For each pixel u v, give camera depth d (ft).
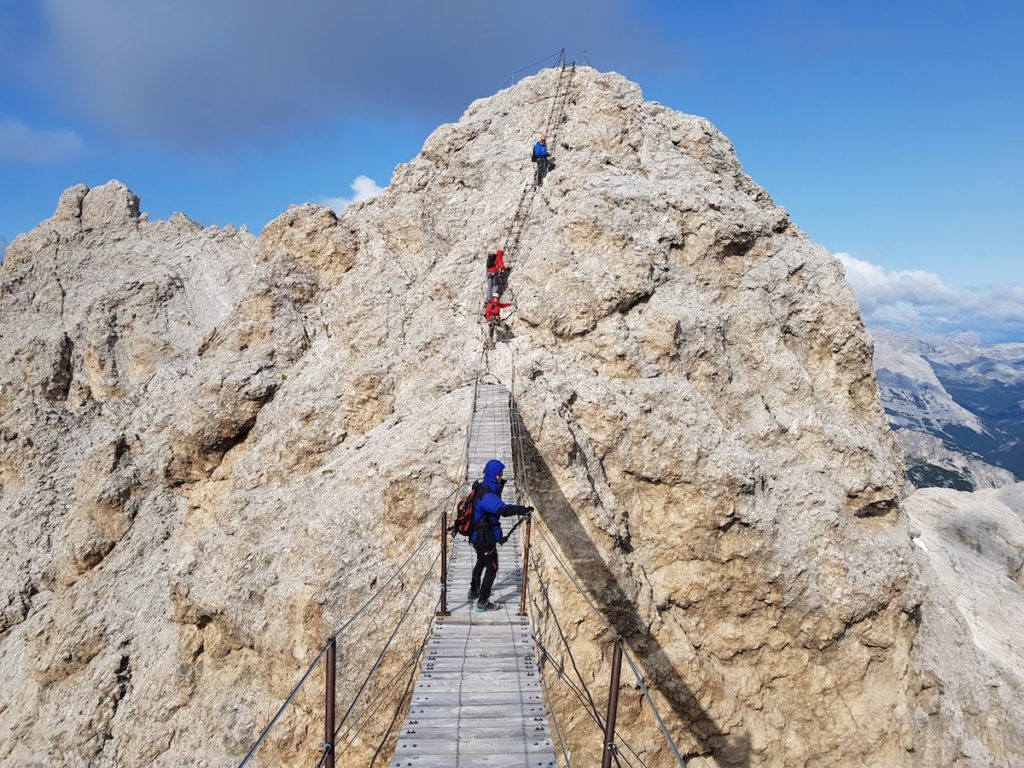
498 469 40.91
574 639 59.11
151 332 120.78
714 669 68.13
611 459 71.56
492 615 38.86
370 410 80.53
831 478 79.25
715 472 69.46
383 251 102.42
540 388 70.85
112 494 90.74
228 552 71.72
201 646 72.59
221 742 64.39
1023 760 71.10
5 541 95.45
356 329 90.12
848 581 69.46
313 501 69.46
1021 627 111.86
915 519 141.90
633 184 89.97
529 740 27.45
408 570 58.18
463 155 109.81
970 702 73.87
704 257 87.61
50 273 139.95
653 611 64.69
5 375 118.11
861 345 88.17
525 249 90.74
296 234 107.96
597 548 62.69
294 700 59.06
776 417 81.46
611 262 82.43
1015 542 135.03
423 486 61.00
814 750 68.64
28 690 77.92
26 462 105.40
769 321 85.10
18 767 70.54
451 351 83.30
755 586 69.10
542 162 98.37
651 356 77.87
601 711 58.44
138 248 146.41
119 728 70.59
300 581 62.80
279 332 98.02
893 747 68.33
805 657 69.72
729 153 105.50
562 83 111.96
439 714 29.07
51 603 87.35
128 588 84.17
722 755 66.39
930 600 80.18
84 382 118.32
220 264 136.77
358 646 56.39
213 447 88.84
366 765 53.42
